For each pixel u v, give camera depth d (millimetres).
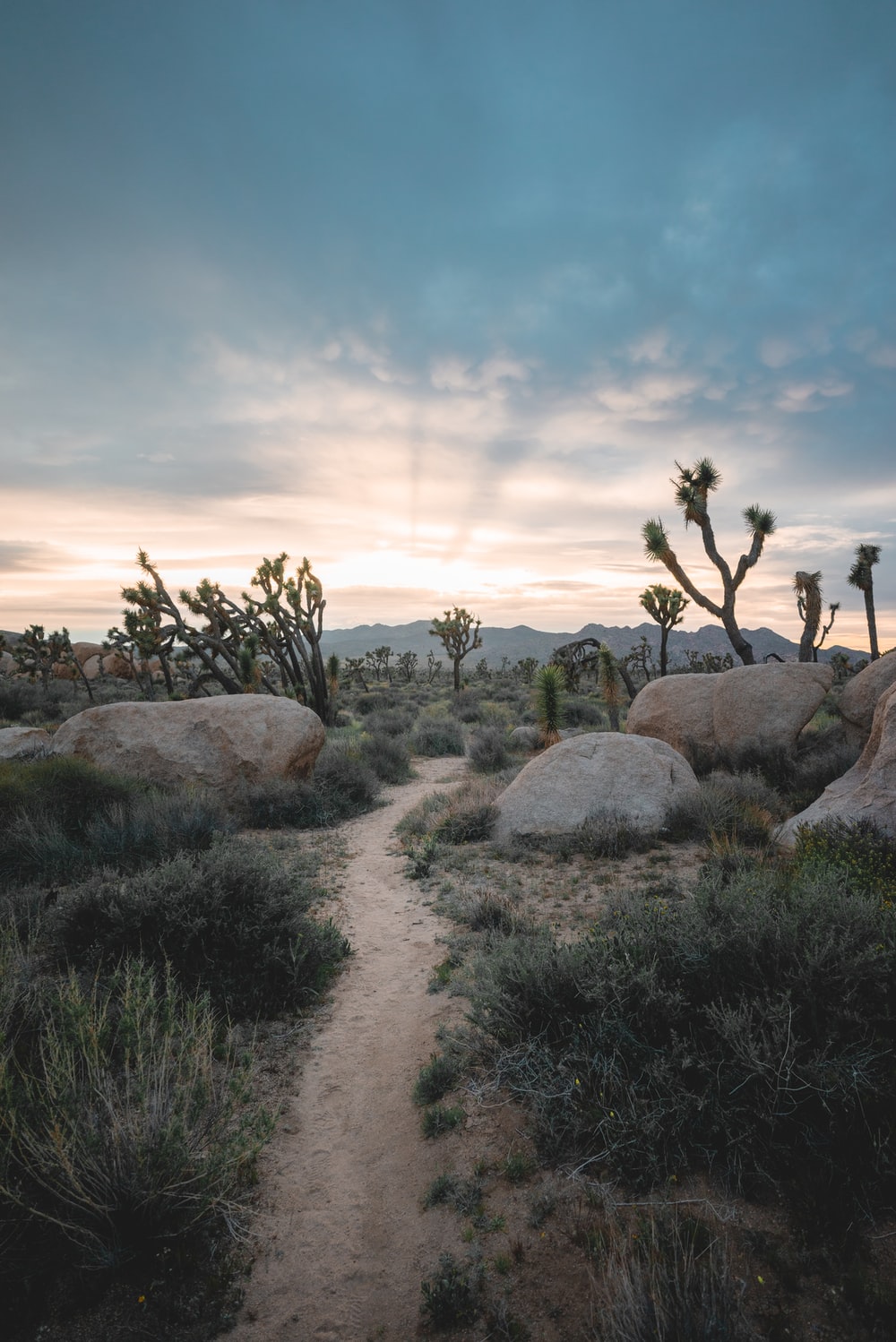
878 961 3684
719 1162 3260
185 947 5422
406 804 14938
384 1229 3258
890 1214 2855
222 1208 3318
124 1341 2652
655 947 4410
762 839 9172
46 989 4621
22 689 44094
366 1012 5438
